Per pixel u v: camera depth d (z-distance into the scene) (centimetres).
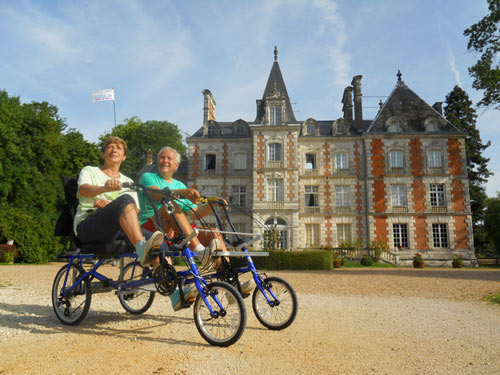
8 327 461
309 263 2017
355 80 3628
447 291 935
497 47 1855
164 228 491
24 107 2873
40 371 306
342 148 3234
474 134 4303
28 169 2625
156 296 754
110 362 331
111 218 438
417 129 3212
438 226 3064
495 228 3416
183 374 302
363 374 310
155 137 4300
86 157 3381
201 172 3300
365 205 3130
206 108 3566
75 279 510
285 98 3372
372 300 768
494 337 442
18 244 2281
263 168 3070
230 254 434
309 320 537
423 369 323
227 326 409
